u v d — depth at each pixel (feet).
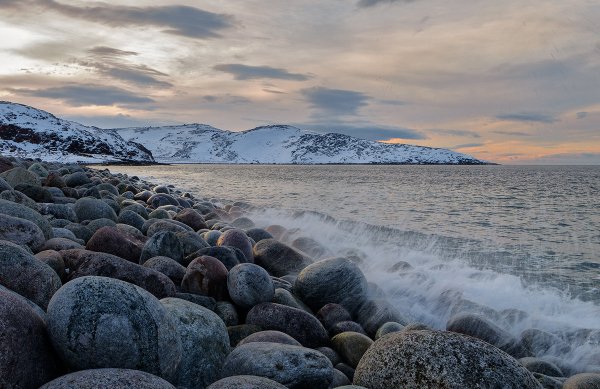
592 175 309.01
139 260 25.16
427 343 13.52
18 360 10.80
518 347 22.22
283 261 30.99
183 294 20.59
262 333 17.39
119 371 10.55
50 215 31.42
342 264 25.64
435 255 45.73
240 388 11.55
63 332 11.54
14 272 15.05
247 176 236.84
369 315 24.71
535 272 40.50
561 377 19.35
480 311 27.14
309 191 131.03
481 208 92.94
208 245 30.60
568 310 30.19
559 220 76.64
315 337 20.39
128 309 12.09
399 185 166.81
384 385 13.44
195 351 14.78
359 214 79.51
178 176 222.48
